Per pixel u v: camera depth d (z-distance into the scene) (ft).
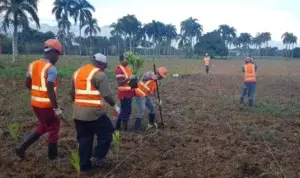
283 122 35.22
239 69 139.44
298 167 21.97
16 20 146.30
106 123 20.85
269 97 54.54
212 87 68.39
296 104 47.50
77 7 255.50
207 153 23.88
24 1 146.61
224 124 33.58
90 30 270.87
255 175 20.52
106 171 20.75
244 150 25.20
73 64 117.08
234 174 20.38
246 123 34.37
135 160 22.56
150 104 30.71
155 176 20.06
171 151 24.29
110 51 365.81
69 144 25.41
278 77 99.30
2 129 29.17
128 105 29.78
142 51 407.85
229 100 49.73
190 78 87.30
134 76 28.86
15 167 20.81
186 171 20.85
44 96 21.03
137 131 29.94
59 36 255.29
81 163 20.51
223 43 363.15
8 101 41.73
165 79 81.61
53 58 21.47
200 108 42.52
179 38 404.98
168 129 31.04
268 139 28.35
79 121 20.40
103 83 19.99
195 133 29.99
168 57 336.90
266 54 491.31
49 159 21.98
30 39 259.39
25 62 116.16
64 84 60.64
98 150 20.95
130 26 360.07
